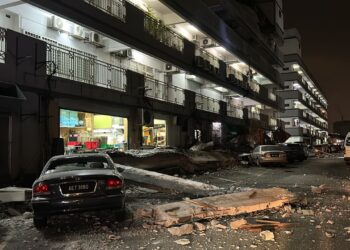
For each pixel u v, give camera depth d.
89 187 7.95
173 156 19.88
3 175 13.89
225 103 38.03
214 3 34.97
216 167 24.55
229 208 8.82
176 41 27.86
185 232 7.33
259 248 6.36
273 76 52.75
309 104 81.38
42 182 7.88
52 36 18.81
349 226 7.85
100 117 20.36
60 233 7.72
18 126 14.70
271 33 50.81
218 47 35.31
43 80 15.66
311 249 6.28
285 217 8.79
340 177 18.77
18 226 8.45
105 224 8.39
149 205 10.64
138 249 6.42
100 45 21.77
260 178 18.91
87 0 19.08
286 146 32.19
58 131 16.69
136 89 22.58
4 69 13.96
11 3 15.53
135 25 22.45
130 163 16.95
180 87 31.44
